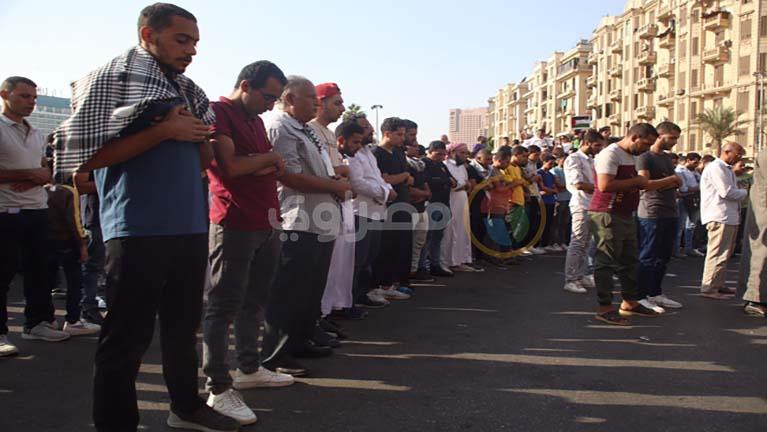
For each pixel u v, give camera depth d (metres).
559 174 10.84
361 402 3.54
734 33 45.94
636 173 5.73
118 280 2.64
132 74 2.54
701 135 49.56
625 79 63.44
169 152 2.68
